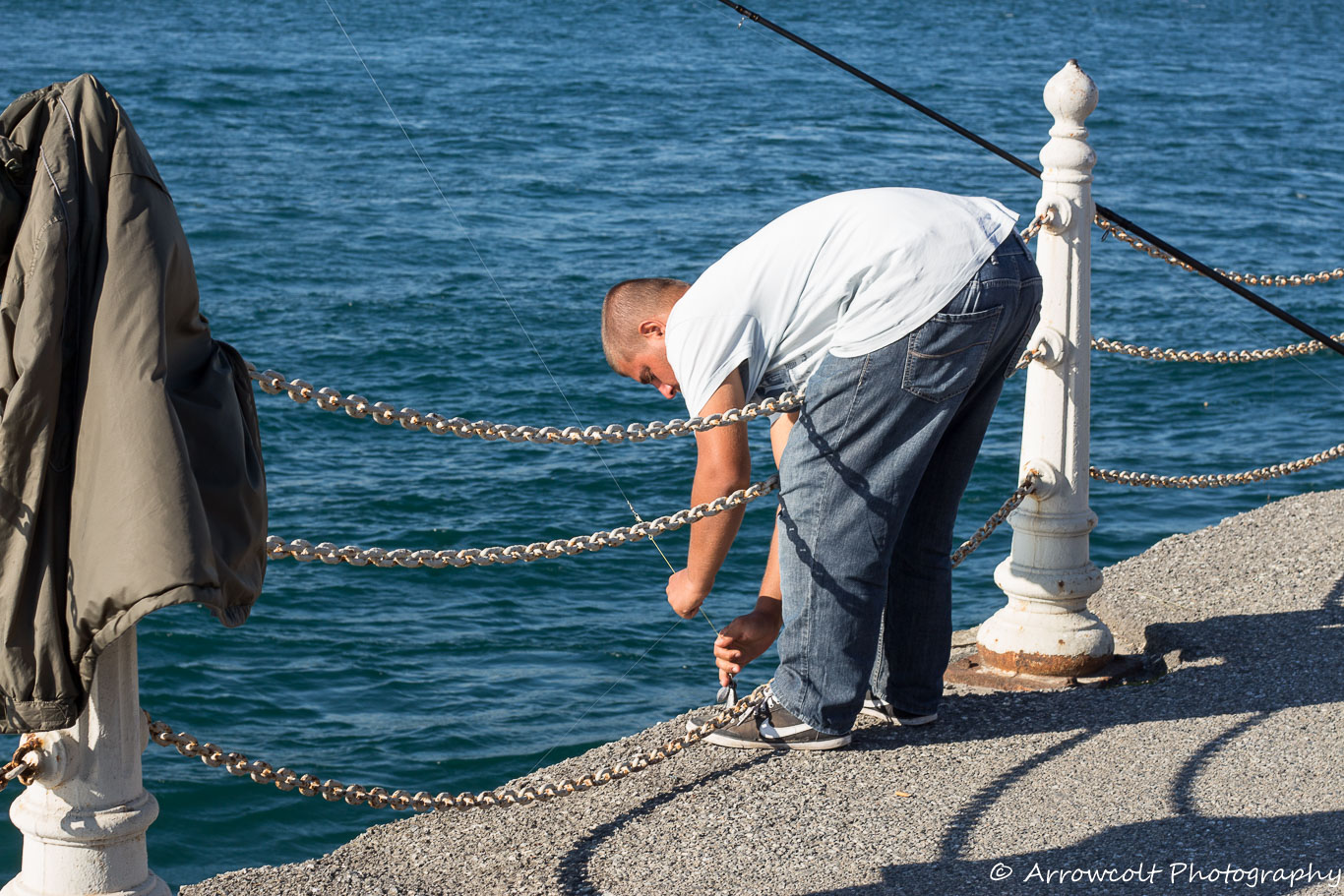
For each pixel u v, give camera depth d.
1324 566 5.86
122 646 2.54
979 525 12.23
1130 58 75.38
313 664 9.07
